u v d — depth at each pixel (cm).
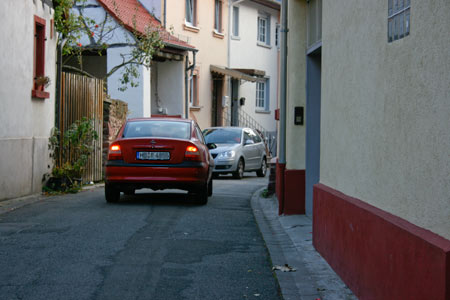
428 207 394
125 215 1062
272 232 939
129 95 2370
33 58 1338
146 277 636
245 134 2341
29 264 679
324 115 742
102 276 633
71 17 1614
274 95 3747
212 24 3102
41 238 827
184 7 2847
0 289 577
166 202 1290
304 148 1098
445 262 351
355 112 586
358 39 574
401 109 447
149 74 2455
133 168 1204
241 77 3036
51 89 1458
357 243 562
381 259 482
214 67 3080
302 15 1074
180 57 2709
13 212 1068
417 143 414
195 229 945
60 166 1504
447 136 364
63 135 1530
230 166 2177
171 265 693
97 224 955
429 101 392
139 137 1229
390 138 474
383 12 494
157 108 2761
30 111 1322
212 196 1475
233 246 820
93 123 1658
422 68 405
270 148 3653
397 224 441
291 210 1100
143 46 2164
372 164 527
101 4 2345
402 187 446
